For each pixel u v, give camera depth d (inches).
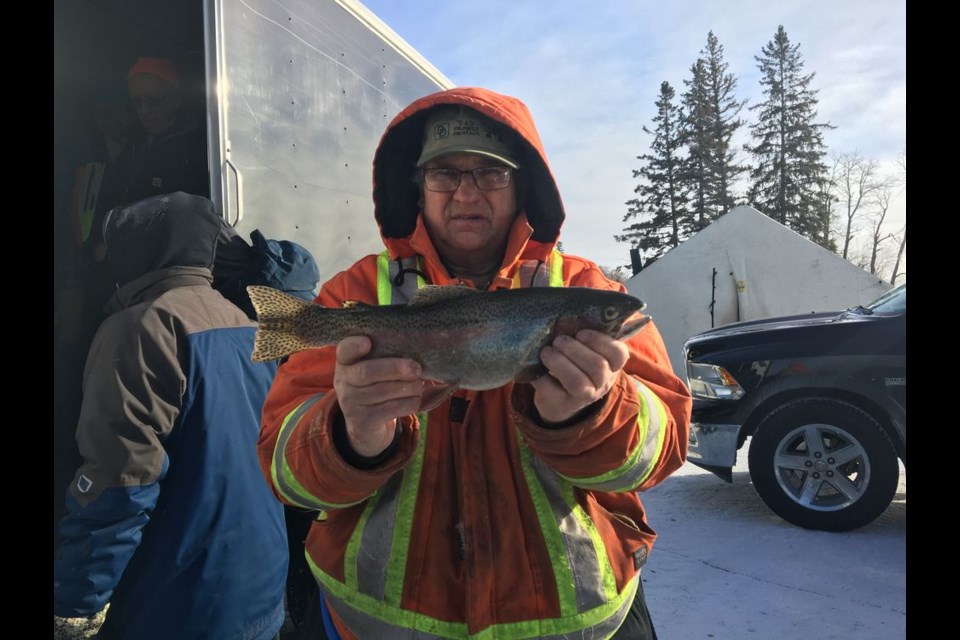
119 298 110.5
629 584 70.6
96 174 183.3
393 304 74.2
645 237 2069.4
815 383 201.9
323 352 74.2
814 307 567.2
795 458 203.0
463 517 66.3
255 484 105.0
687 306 593.6
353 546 67.9
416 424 66.0
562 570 65.5
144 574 95.2
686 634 137.0
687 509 228.7
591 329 65.4
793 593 154.2
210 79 142.0
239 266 138.2
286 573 111.8
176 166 172.9
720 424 221.8
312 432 62.9
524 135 79.1
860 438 192.7
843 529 193.5
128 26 182.7
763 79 2073.1
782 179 2017.7
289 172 167.2
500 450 69.5
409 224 87.4
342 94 190.1
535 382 62.1
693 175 2031.3
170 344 97.8
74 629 89.4
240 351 110.1
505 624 64.4
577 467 63.8
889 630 135.2
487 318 66.6
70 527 88.8
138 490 89.8
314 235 176.6
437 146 79.2
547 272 83.7
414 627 64.9
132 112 186.7
